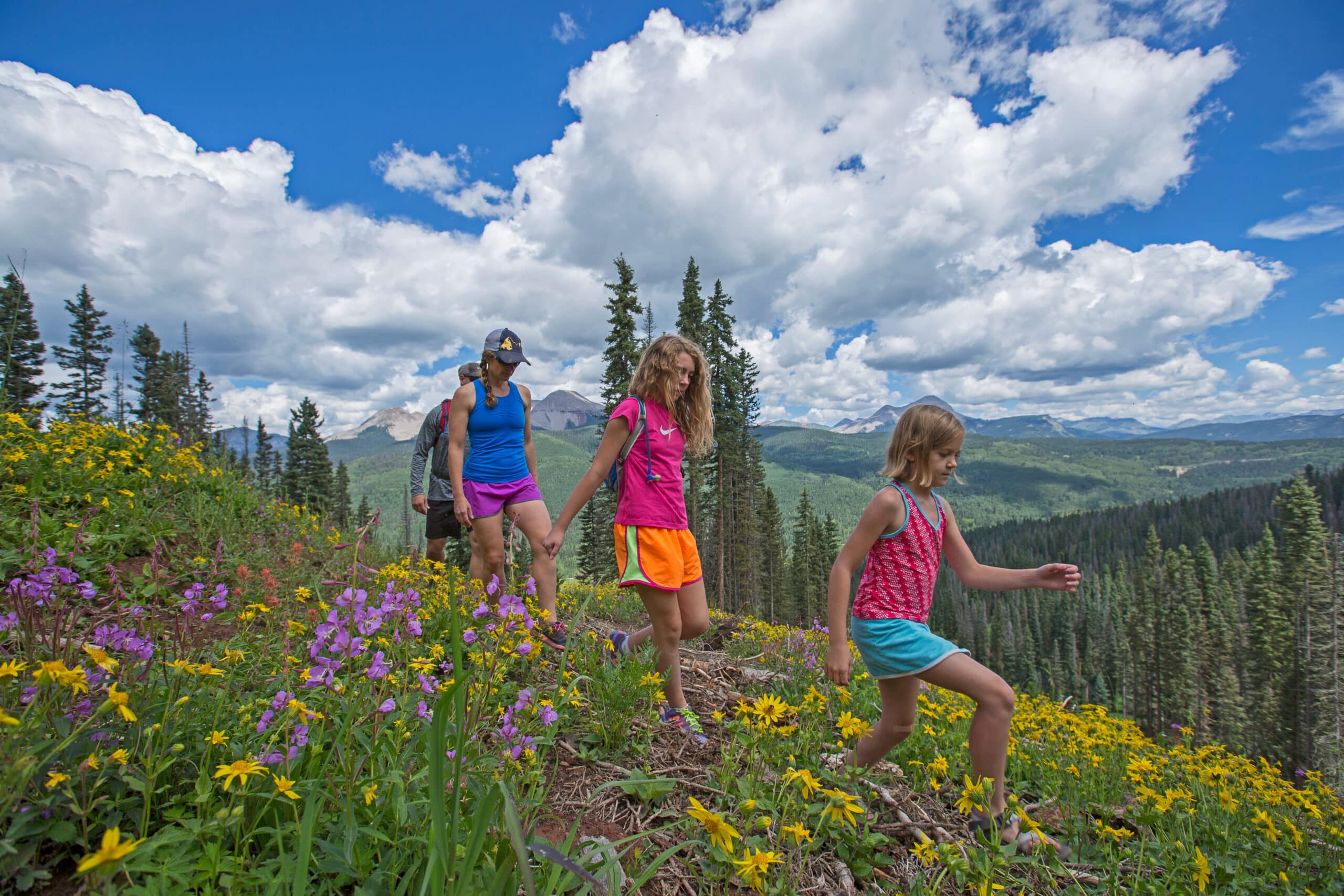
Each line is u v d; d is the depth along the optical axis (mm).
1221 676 57469
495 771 1948
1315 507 50125
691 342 3369
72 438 5652
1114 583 114438
